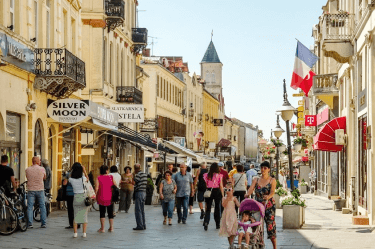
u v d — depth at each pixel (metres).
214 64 127.88
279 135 30.08
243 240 13.25
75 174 17.53
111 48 41.03
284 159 75.88
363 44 23.02
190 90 79.19
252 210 13.42
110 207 19.27
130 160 47.69
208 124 93.38
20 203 18.64
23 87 23.39
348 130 29.30
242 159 116.62
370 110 21.38
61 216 24.33
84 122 27.59
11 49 21.09
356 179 25.34
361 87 25.11
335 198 30.66
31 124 24.05
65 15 30.59
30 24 24.58
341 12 27.22
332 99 36.09
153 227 20.88
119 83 43.28
